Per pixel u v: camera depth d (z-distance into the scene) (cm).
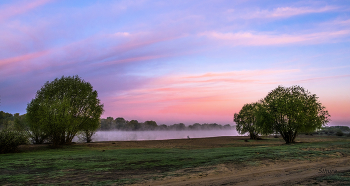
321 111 3528
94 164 1441
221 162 1412
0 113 7644
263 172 1135
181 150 2488
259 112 3847
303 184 855
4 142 2291
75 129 3575
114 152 2289
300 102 3441
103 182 950
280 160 1485
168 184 912
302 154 1741
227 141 4828
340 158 1590
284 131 3488
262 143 3981
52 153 2244
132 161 1549
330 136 6275
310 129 3469
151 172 1160
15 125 3581
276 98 3694
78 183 939
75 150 2662
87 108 3675
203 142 4478
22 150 2617
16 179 1030
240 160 1478
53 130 2941
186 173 1116
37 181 986
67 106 3122
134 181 962
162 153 2103
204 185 884
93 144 3688
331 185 816
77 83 3684
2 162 1566
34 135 3488
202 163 1397
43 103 3116
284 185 852
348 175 1003
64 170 1249
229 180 970
